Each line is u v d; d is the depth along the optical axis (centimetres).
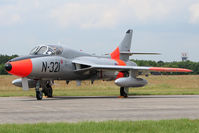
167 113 4000
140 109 4469
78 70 7381
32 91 10825
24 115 3791
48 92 7550
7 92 9888
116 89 12600
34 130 2639
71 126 2830
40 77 6712
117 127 2794
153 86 14738
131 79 7538
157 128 2778
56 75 7056
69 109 4459
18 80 7906
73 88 12800
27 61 6362
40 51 6831
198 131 2684
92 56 8225
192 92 9719
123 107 4753
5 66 6156
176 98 6962
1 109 4453
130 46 9350
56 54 7038
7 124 2933
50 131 2616
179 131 2688
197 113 4009
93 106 4925
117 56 9019
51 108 4600
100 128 2752
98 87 13238
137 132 2644
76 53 7656
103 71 8012
